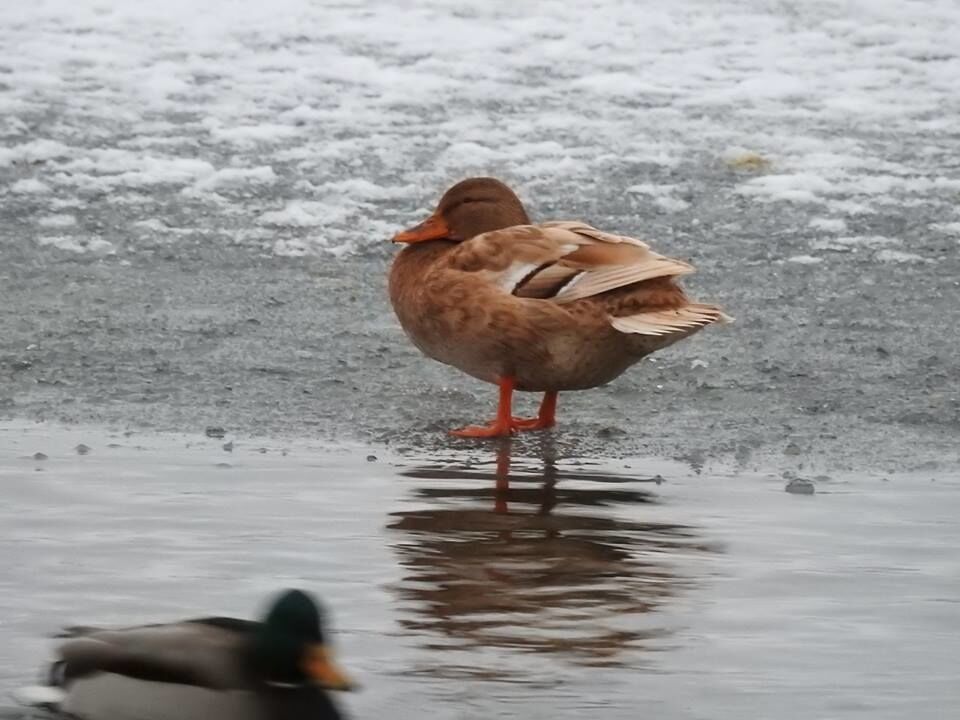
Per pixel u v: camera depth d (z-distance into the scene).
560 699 8.20
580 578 9.87
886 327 16.30
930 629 9.15
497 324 13.00
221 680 7.43
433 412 13.91
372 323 16.33
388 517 10.98
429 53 24.66
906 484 12.08
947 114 23.17
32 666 8.39
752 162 21.17
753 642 8.94
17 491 11.45
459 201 13.68
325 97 23.03
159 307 16.50
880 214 19.75
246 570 9.89
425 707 8.10
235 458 12.41
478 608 9.35
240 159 20.94
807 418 13.78
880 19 26.42
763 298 17.09
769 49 25.22
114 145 21.19
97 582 9.66
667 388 14.54
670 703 8.16
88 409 13.60
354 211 19.59
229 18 25.59
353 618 9.20
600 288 12.89
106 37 24.72
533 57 24.66
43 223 18.89
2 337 15.41
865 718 8.02
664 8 26.62
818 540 10.66
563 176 20.56
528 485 11.82
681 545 10.52
